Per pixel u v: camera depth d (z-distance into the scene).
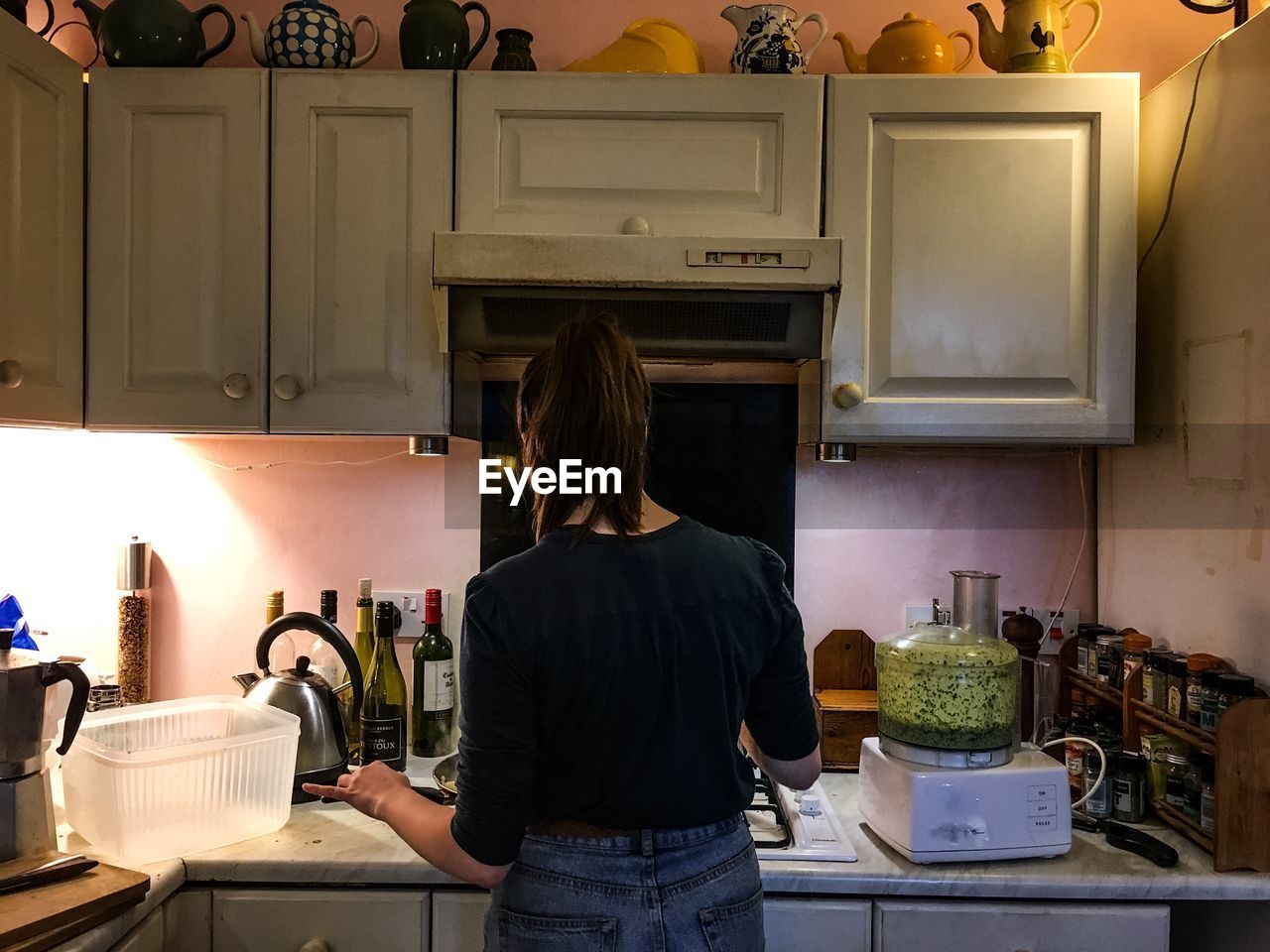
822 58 1.82
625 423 0.99
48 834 1.25
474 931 1.29
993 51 1.58
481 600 0.94
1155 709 1.44
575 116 1.49
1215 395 1.44
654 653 0.93
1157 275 1.60
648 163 1.49
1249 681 1.29
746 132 1.50
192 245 1.49
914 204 1.49
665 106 1.48
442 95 1.48
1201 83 1.48
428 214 1.48
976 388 1.50
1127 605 1.70
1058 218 1.49
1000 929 1.27
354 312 1.48
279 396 1.46
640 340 1.45
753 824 1.42
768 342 1.45
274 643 1.81
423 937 1.30
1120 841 1.36
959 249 1.49
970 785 1.29
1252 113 1.36
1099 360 1.49
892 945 1.28
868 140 1.49
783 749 1.10
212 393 1.49
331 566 1.85
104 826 1.28
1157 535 1.60
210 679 1.85
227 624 1.85
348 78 1.48
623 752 0.94
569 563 0.95
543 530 1.02
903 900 1.28
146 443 1.84
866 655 1.82
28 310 1.37
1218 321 1.43
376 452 1.84
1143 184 1.65
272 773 1.38
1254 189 1.35
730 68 1.65
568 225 1.48
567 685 0.92
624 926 0.96
